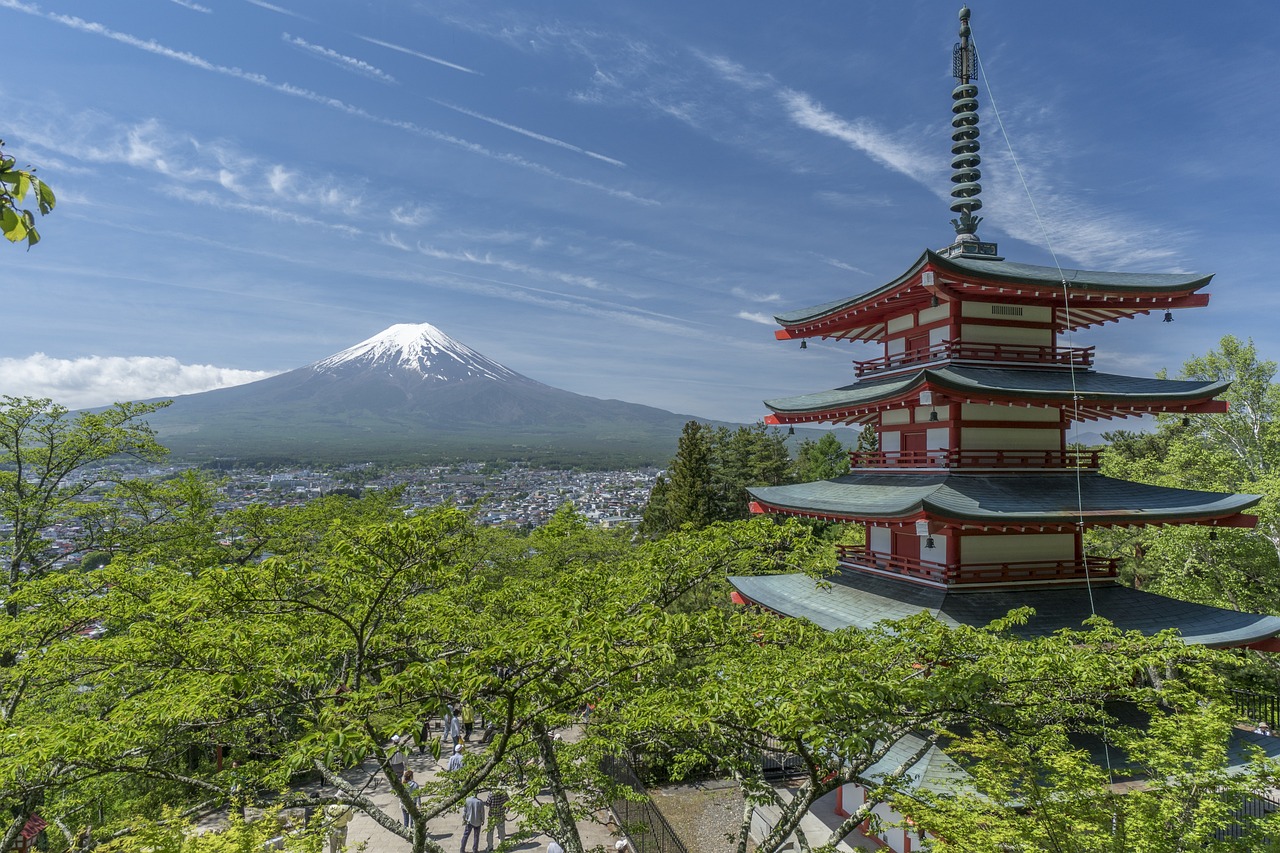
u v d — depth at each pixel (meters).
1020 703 10.54
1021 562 19.78
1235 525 19.05
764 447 75.62
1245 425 41.97
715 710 9.38
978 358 20.61
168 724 10.16
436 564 10.66
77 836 16.73
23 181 4.55
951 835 10.69
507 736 9.65
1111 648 12.19
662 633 9.80
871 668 10.99
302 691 10.66
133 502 31.23
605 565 15.85
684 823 21.42
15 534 27.77
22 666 15.15
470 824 19.05
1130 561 37.25
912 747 16.50
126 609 15.17
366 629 11.73
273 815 12.91
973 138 25.14
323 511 36.38
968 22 25.17
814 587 22.89
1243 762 15.14
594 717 14.70
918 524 17.50
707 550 13.50
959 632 10.88
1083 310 21.84
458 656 12.40
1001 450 20.20
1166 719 11.76
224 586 11.10
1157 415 21.19
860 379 25.08
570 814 12.02
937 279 19.22
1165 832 10.22
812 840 19.27
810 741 8.87
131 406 30.91
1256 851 9.99
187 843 12.02
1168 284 20.16
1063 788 10.92
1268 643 17.78
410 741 16.94
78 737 9.82
